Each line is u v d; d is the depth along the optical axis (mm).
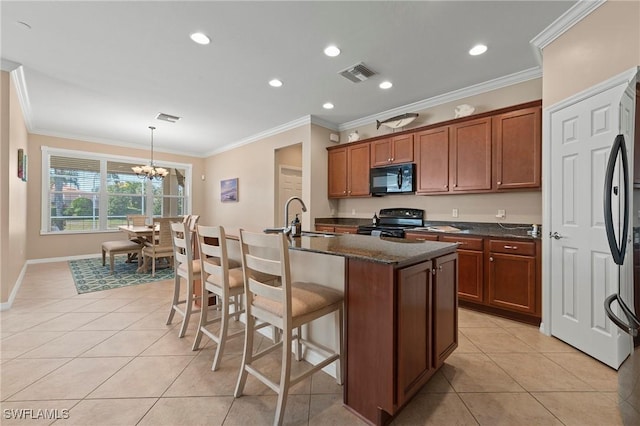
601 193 1928
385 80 3275
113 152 6109
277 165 5383
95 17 2199
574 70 2111
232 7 2092
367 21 2248
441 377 1788
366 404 1425
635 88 1373
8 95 2908
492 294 2799
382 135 4141
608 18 1854
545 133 2375
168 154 6906
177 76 3174
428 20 2227
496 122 3055
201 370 1863
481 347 2174
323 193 4812
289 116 4566
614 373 1820
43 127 5121
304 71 3055
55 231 5465
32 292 3500
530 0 1990
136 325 2557
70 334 2365
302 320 1485
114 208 6184
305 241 2008
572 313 2160
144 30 2365
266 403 1554
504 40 2479
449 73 3090
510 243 2680
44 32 2391
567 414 1468
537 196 3039
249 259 1607
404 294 1389
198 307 2973
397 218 4180
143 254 4609
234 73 3111
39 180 5250
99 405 1521
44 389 1647
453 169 3396
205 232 2082
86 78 3221
